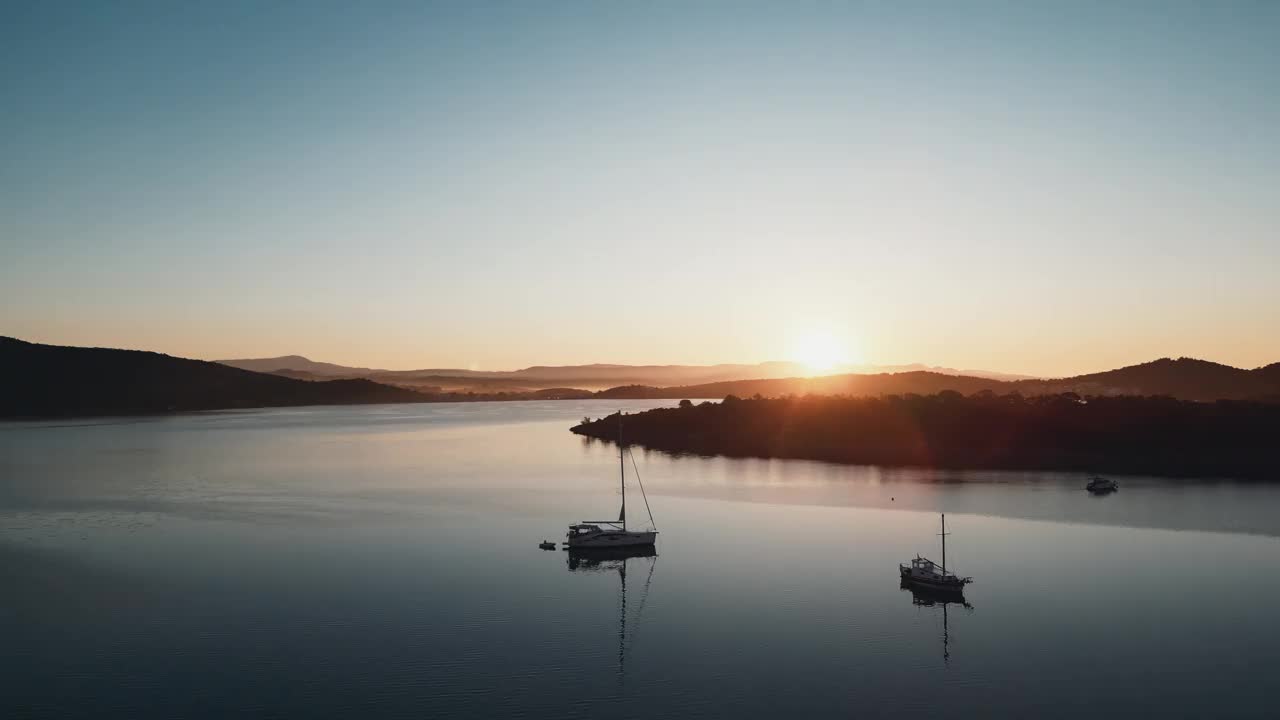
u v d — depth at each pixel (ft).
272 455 567.59
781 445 542.16
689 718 131.44
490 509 319.47
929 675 147.84
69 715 132.05
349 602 189.57
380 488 383.24
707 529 272.92
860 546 245.65
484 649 160.56
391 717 131.44
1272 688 141.69
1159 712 132.98
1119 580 205.87
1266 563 221.46
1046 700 137.90
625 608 186.29
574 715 132.57
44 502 337.11
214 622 175.52
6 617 178.29
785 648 161.27
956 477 401.29
